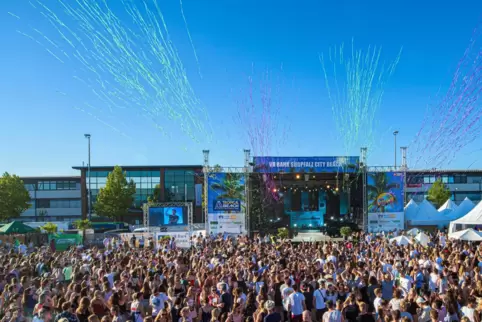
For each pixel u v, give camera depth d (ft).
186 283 46.50
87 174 250.37
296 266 50.90
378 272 48.60
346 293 41.57
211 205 125.18
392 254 61.26
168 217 120.78
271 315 32.86
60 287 43.80
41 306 33.53
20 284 44.70
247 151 126.21
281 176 143.02
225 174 125.90
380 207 126.52
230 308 39.58
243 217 125.18
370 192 126.72
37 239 129.08
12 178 220.84
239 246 85.46
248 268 50.78
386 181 126.82
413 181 250.78
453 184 258.37
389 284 42.27
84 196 247.91
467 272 48.03
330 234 144.15
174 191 248.52
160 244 98.89
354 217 145.38
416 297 35.53
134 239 111.45
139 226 210.79
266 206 157.07
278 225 150.20
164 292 37.99
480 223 90.79
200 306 38.81
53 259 64.64
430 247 70.03
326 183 162.91
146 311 36.47
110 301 34.71
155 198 240.53
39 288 42.37
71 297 35.91
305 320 33.06
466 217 94.63
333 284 41.55
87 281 45.60
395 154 128.06
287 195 186.19
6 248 102.53
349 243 90.17
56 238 131.03
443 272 45.60
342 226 142.51
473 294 36.50
